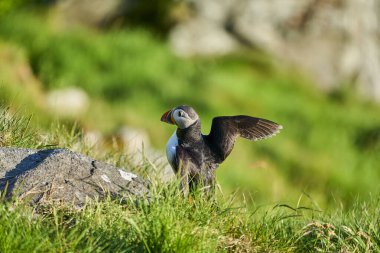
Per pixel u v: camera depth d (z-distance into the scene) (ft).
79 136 29.40
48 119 43.70
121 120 52.95
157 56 64.90
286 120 62.34
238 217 21.52
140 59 63.31
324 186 52.03
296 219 23.66
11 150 21.63
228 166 47.21
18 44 59.93
